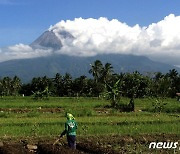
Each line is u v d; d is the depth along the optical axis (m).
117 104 57.97
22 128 28.20
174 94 94.38
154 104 55.38
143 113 46.97
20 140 23.45
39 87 141.12
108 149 19.73
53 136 25.20
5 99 85.56
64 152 18.55
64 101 76.62
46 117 39.97
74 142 20.48
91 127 28.84
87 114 43.28
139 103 69.50
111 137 24.89
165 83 67.81
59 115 43.59
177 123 33.06
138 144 22.61
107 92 59.88
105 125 30.75
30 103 63.78
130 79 91.06
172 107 52.25
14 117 40.41
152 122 33.28
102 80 139.62
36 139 23.91
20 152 19.41
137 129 28.31
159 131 28.08
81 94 136.25
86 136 25.31
